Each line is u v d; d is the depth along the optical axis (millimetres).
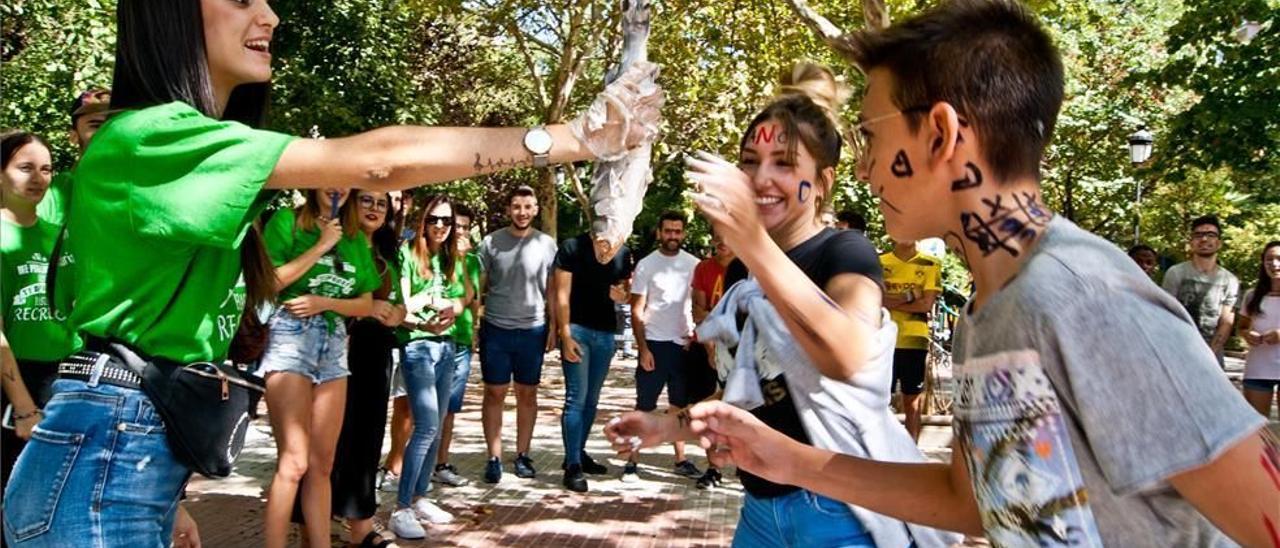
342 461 5262
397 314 5219
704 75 15594
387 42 15984
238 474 7250
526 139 1815
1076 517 1307
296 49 14969
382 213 4914
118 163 1914
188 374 2102
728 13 14836
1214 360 1249
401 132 1797
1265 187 15148
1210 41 11406
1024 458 1324
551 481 7457
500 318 7305
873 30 1571
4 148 3975
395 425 6957
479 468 7863
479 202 22922
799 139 2633
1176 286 8359
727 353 2742
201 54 2039
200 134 1866
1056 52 1479
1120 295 1256
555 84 17484
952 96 1442
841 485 1914
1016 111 1432
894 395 9719
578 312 7234
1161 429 1216
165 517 2193
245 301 2381
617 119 1856
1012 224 1433
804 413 2477
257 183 1827
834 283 2486
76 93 11328
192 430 2100
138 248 1979
